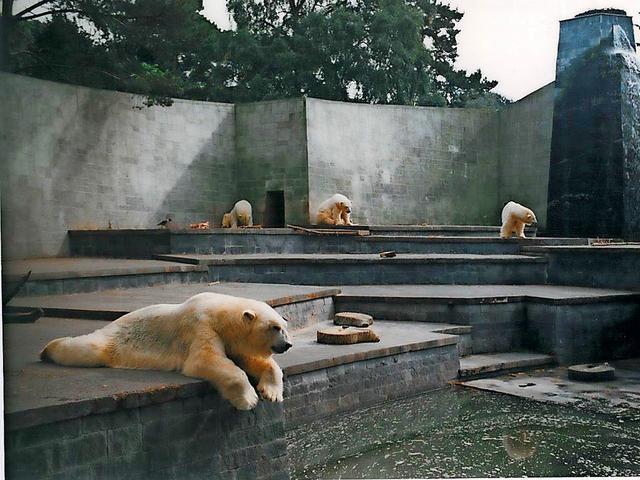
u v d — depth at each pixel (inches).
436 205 679.7
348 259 393.4
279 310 294.8
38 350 188.9
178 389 148.3
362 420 232.1
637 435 220.4
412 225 612.4
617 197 583.2
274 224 623.5
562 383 286.5
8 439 126.6
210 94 703.1
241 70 716.0
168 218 571.2
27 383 149.3
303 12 719.1
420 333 292.0
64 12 484.1
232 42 686.5
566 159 605.3
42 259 424.5
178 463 150.1
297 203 605.3
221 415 157.9
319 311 329.1
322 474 186.7
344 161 626.5
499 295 335.6
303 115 601.6
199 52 673.0
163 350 164.6
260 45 707.4
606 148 586.6
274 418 170.4
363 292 358.3
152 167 559.8
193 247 415.5
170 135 574.6
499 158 707.4
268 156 614.2
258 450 166.2
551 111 641.0
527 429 225.8
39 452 130.2
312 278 388.2
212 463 156.2
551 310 325.4
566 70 607.5
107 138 523.2
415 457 199.8
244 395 151.6
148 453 145.2
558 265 415.5
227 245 425.7
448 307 328.2
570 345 325.4
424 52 704.4
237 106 621.3
